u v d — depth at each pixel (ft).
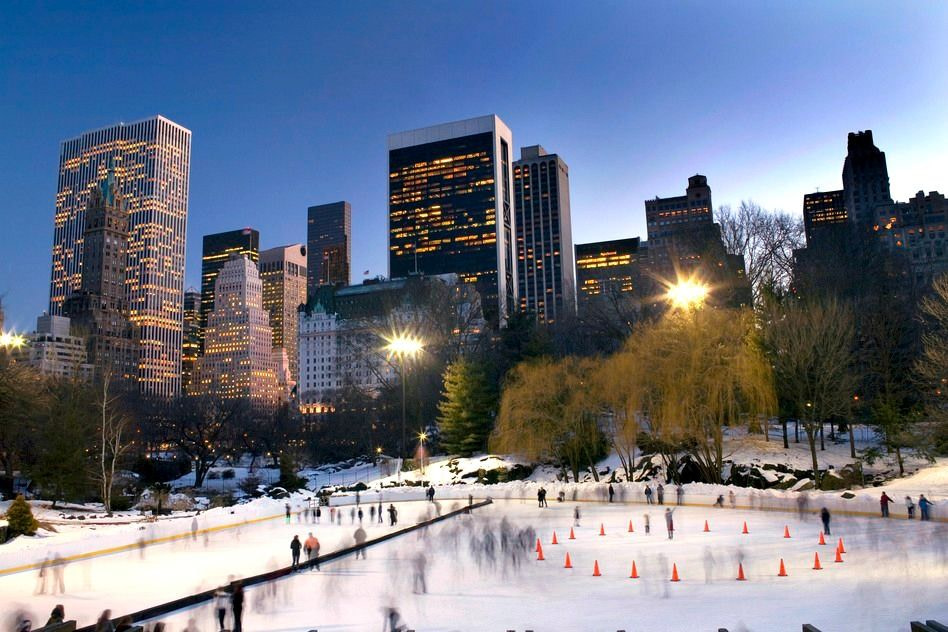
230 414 380.37
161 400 410.52
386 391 354.95
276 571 93.35
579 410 218.18
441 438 299.58
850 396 198.39
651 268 307.37
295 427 464.24
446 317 343.87
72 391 237.66
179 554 119.85
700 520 142.20
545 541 120.67
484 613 70.74
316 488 277.23
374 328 366.84
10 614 74.13
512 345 310.24
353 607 75.05
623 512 164.66
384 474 296.30
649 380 200.54
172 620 71.92
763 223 276.00
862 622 61.46
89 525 159.53
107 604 79.10
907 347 222.69
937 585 74.69
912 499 135.54
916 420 180.96
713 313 200.95
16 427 192.13
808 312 207.41
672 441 196.95
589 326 299.17
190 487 305.53
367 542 120.67
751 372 186.91
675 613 68.23
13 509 134.00
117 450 215.92
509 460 256.52
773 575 84.23
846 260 272.51
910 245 590.14
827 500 145.38
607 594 78.07
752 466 191.62
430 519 154.30
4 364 182.60
